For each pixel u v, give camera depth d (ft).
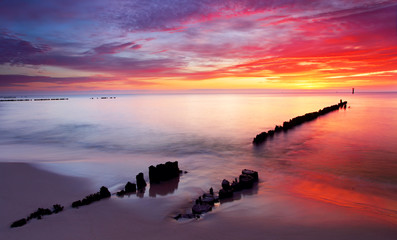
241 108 282.56
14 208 34.47
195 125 144.77
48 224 29.81
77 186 45.14
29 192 40.63
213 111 242.99
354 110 214.07
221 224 29.81
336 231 27.04
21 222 29.68
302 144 88.02
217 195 41.27
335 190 44.83
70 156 74.33
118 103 448.24
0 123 160.76
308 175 53.83
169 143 95.30
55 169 54.90
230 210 34.60
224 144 91.66
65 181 47.26
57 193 41.11
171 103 433.48
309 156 71.51
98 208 35.50
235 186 43.65
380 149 78.74
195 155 75.20
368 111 204.54
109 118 187.42
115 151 82.48
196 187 46.06
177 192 43.32
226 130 125.70
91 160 67.15
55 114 222.89
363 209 35.42
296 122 132.16
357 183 48.78
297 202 37.04
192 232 27.68
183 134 115.14
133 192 43.24
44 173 51.31
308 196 40.68
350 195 42.37
